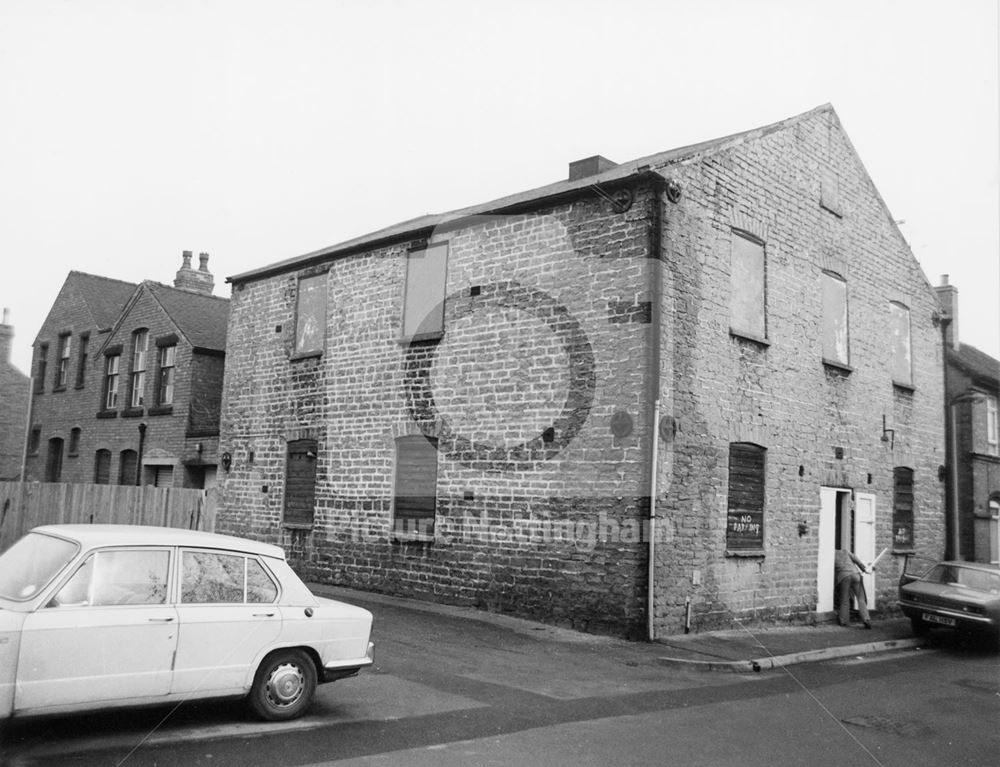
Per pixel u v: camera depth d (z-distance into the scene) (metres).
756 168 15.19
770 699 9.40
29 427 27.06
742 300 14.70
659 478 12.43
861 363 17.84
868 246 18.52
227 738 6.49
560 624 12.88
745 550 14.21
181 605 6.56
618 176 13.05
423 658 10.13
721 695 9.44
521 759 6.47
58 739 6.28
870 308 18.36
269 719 6.99
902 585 16.48
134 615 6.28
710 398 13.64
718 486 13.69
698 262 13.57
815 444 16.20
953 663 13.18
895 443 18.80
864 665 12.34
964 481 22.33
